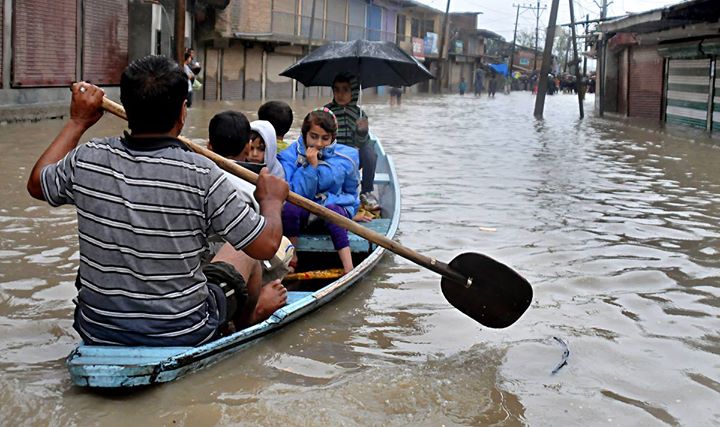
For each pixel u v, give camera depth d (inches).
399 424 108.4
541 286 177.5
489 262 144.1
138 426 105.2
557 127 673.0
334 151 192.4
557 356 135.9
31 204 247.4
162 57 113.5
